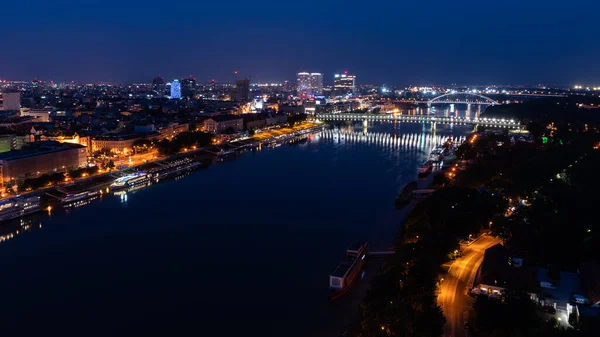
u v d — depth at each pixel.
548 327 192.38
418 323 199.00
